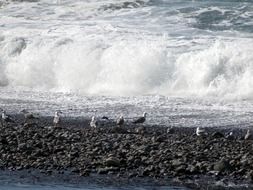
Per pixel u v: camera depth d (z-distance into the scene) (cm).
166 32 6662
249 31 6762
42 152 3603
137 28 6850
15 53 6538
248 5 7606
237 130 4325
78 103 5272
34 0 8356
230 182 3111
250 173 3209
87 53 6125
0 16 7750
